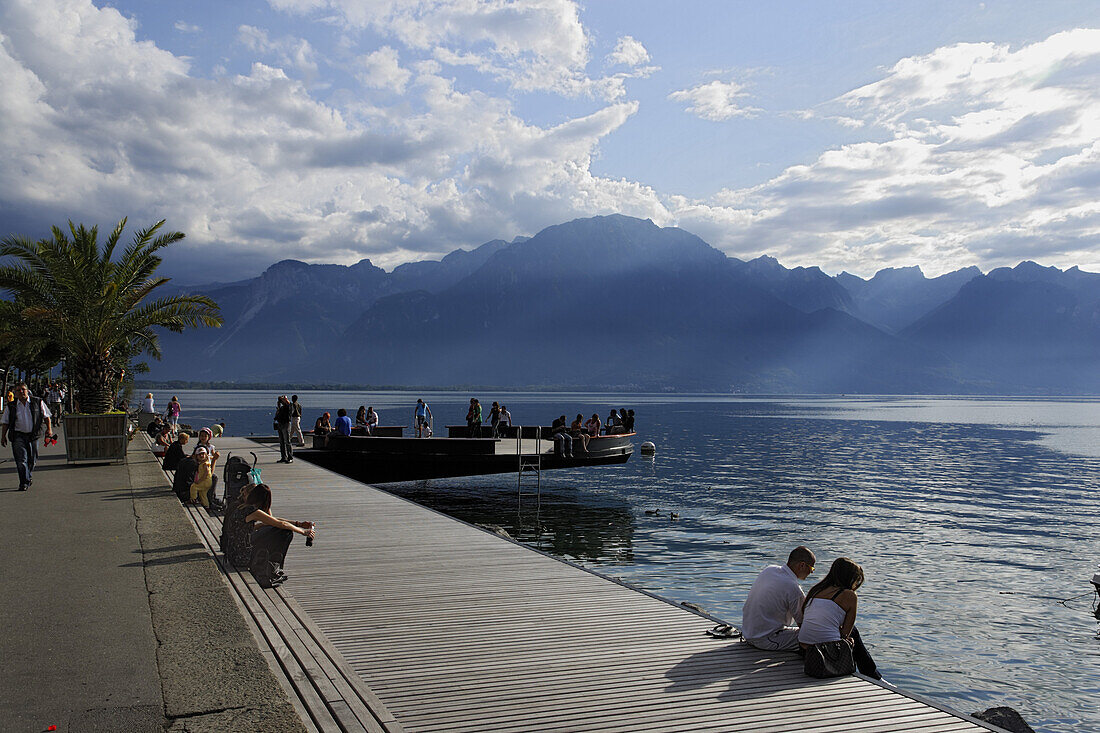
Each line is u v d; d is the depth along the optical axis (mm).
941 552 22172
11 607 6941
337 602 8023
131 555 9227
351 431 30422
